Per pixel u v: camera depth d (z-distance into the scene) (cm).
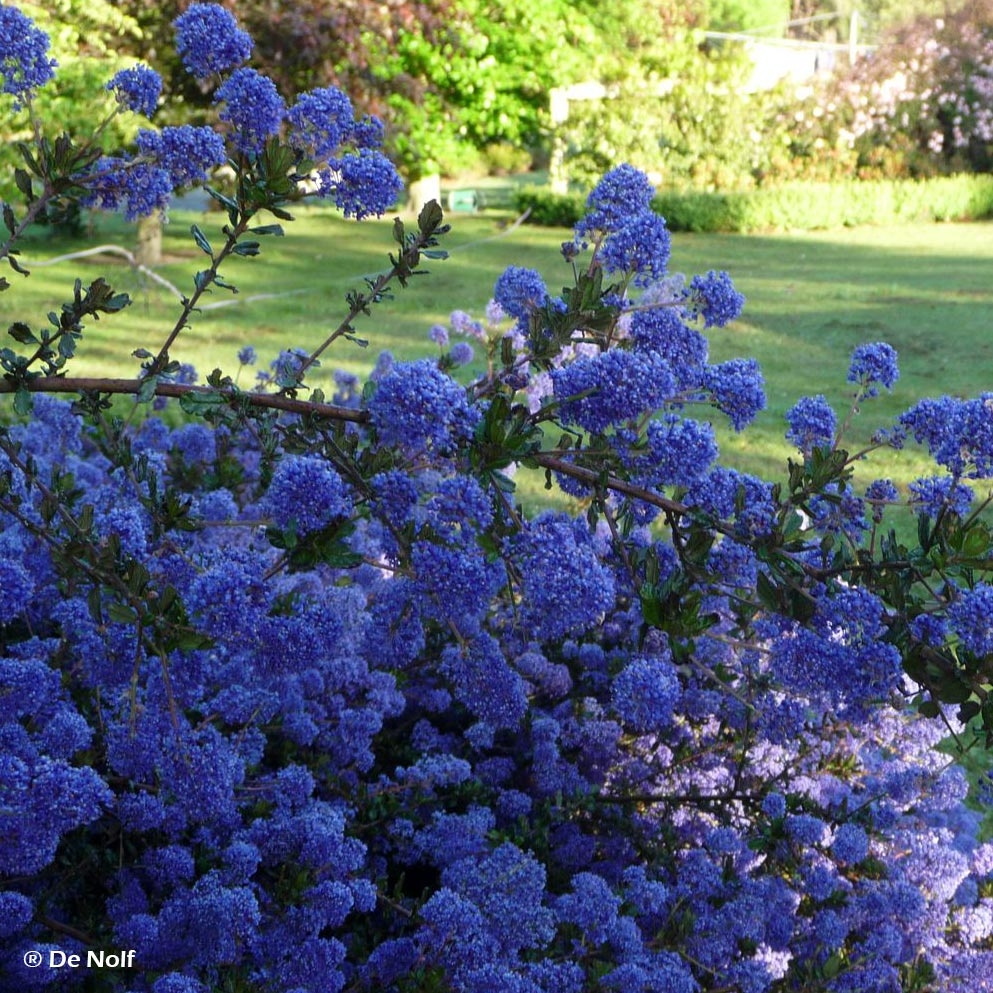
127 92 182
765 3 4578
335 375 414
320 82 1300
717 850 241
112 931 202
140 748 189
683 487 181
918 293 1226
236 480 341
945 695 165
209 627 158
